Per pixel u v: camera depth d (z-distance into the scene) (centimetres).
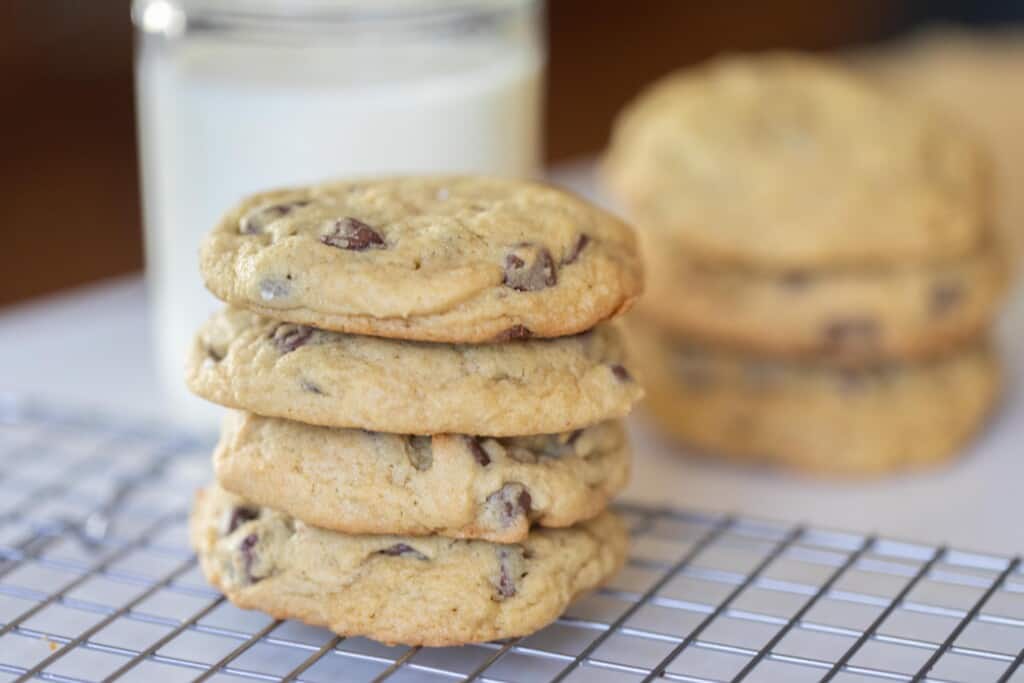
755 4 147
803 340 62
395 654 50
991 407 64
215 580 51
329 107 60
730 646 49
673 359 64
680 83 69
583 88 135
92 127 109
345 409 49
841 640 51
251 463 50
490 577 50
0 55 104
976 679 50
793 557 55
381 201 51
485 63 63
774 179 62
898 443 62
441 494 49
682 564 52
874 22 142
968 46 105
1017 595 53
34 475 58
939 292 62
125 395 65
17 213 106
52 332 70
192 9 61
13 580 53
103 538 55
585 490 51
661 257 63
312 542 50
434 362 49
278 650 51
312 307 48
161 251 63
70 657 50
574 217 51
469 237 49
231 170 61
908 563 52
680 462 63
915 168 63
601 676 50
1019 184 81
